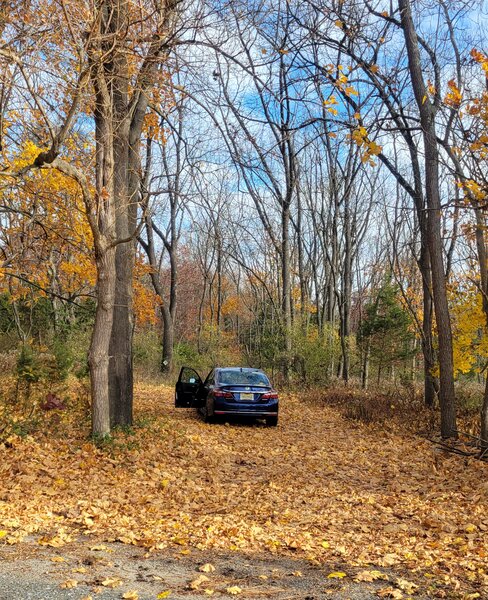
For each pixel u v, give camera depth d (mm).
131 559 4984
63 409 10781
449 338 12727
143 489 8000
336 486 8727
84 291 24375
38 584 4137
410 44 12250
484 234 13016
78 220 14312
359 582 4570
